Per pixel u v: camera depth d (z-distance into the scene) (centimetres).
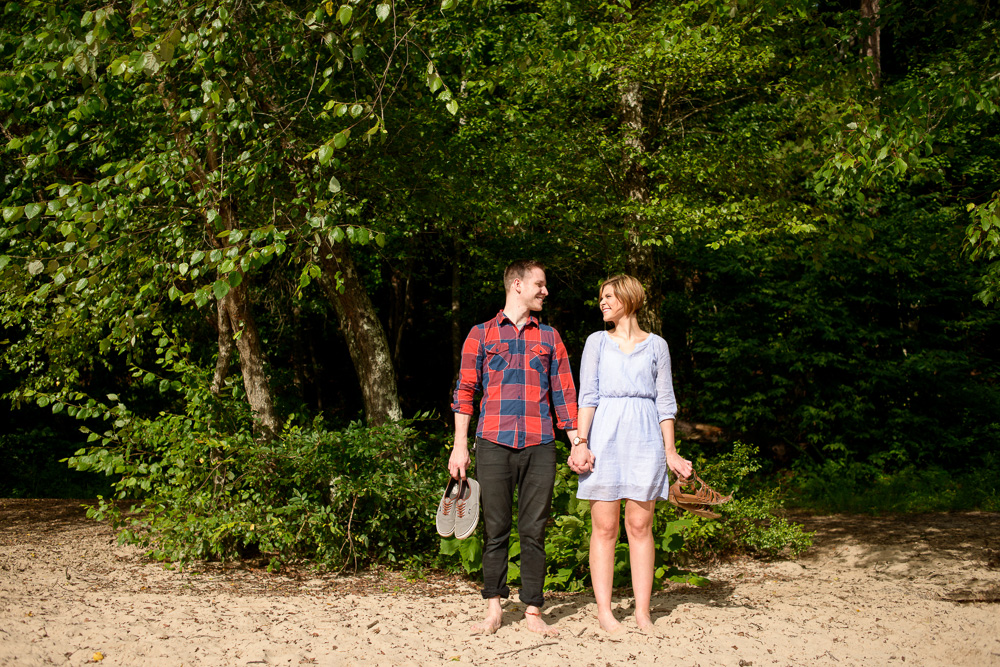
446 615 390
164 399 1313
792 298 1241
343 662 305
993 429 1194
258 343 575
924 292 1210
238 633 345
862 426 1227
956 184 1275
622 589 478
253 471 532
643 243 758
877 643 334
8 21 467
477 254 1081
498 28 761
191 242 482
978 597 463
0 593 425
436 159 707
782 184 829
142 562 540
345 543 534
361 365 625
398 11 532
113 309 449
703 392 1297
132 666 298
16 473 1283
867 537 699
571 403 367
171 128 485
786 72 810
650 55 682
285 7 450
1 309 604
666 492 361
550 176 818
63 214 390
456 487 357
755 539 616
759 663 307
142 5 390
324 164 359
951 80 473
